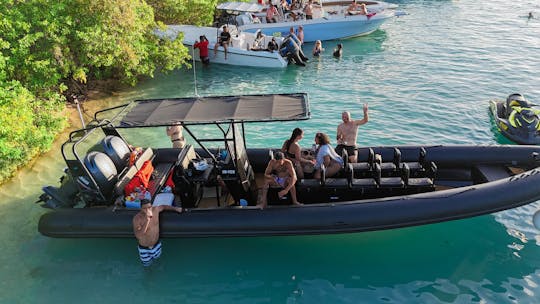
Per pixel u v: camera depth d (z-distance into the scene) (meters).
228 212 6.08
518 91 12.27
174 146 8.17
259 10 17.89
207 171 6.75
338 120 10.65
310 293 5.75
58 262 6.31
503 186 6.08
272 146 9.48
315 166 6.75
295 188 6.35
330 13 19.36
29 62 9.27
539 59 14.99
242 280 5.98
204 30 16.41
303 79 13.85
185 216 6.09
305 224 5.91
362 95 12.25
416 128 10.13
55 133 9.65
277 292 5.77
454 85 12.81
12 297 5.66
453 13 23.00
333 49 17.34
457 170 7.52
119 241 6.72
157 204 6.34
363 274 6.04
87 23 10.48
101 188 6.30
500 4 24.95
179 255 6.42
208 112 6.05
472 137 9.69
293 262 6.28
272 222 5.95
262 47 16.14
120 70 12.55
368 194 6.41
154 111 6.31
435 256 6.30
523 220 6.89
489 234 6.66
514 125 9.34
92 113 11.31
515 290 5.66
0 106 8.10
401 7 24.95
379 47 17.33
